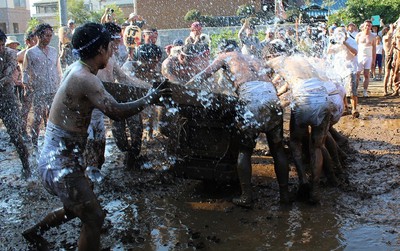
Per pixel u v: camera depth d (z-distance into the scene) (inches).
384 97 494.9
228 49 219.5
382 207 196.4
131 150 257.1
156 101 145.0
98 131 232.5
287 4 929.5
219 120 207.2
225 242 169.9
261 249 163.2
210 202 209.8
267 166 260.5
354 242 165.9
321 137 204.8
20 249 168.1
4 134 374.3
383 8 879.1
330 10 936.3
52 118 144.5
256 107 197.8
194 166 215.6
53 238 175.3
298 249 162.2
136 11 1131.9
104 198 217.0
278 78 253.8
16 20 1811.0
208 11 1063.0
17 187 236.8
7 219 196.1
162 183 236.7
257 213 196.1
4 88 244.1
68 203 144.2
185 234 177.5
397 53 495.5
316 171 203.9
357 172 242.2
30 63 295.0
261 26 715.4
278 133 203.6
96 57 145.3
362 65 489.7
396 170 243.1
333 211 195.0
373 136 319.9
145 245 169.2
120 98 189.0
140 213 198.7
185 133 215.2
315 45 532.7
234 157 210.8
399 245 162.2
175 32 819.4
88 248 145.2
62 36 425.7
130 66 266.7
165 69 276.8
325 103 201.9
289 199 205.6
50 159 143.3
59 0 517.7
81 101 141.6
